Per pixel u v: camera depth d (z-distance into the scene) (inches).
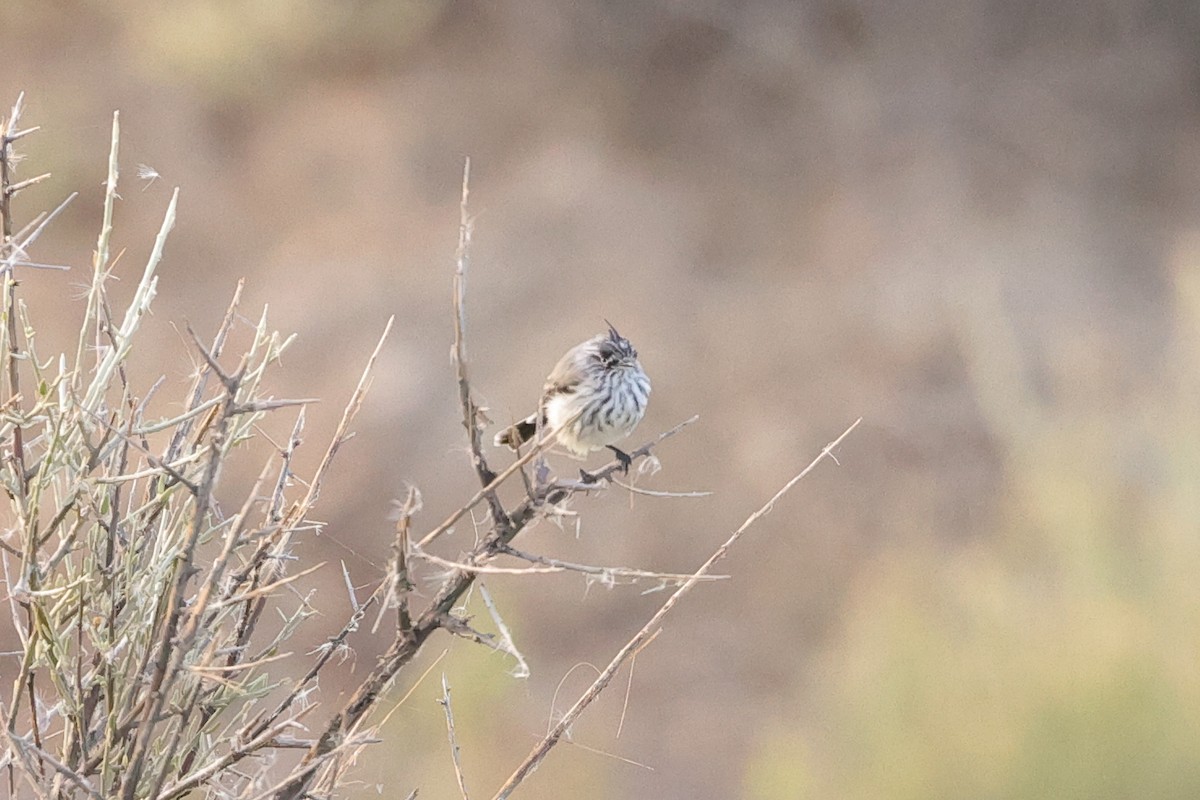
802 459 658.2
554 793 381.7
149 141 818.8
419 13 909.2
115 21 872.9
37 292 703.1
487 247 789.9
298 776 161.8
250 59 867.4
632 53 912.3
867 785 348.2
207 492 152.5
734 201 835.4
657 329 741.3
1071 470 381.1
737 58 907.4
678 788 494.3
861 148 863.1
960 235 801.6
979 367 629.9
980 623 357.4
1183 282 475.8
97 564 170.7
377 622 158.6
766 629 572.7
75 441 170.2
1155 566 348.2
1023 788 327.6
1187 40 915.4
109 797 156.6
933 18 915.4
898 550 562.6
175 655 153.1
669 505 629.6
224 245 783.1
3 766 170.2
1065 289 750.5
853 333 729.0
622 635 576.4
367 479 617.0
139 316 171.0
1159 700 328.5
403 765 366.0
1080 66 908.0
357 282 757.9
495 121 873.5
